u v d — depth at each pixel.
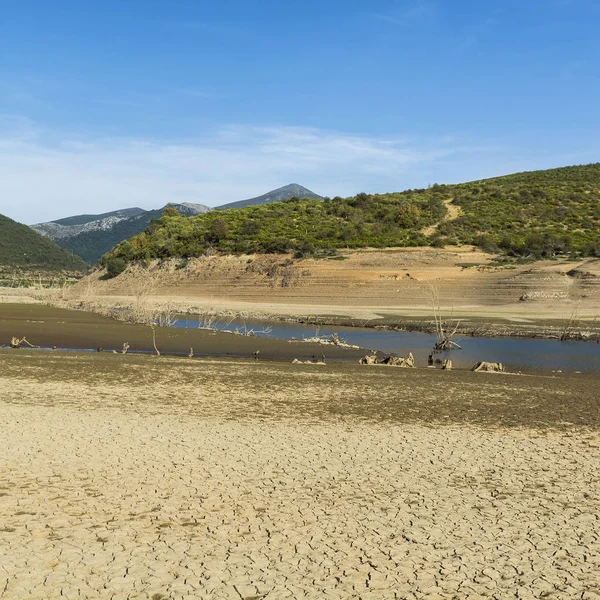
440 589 7.14
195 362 25.67
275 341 35.78
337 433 13.89
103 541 8.09
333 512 9.30
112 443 12.45
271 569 7.50
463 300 61.62
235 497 9.78
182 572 7.36
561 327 43.62
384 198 108.44
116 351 31.00
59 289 89.38
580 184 109.38
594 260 66.44
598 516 9.38
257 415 15.51
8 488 9.77
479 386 20.81
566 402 18.31
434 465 11.72
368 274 70.44
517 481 10.91
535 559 7.92
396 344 36.75
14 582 6.98
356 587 7.14
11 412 14.82
